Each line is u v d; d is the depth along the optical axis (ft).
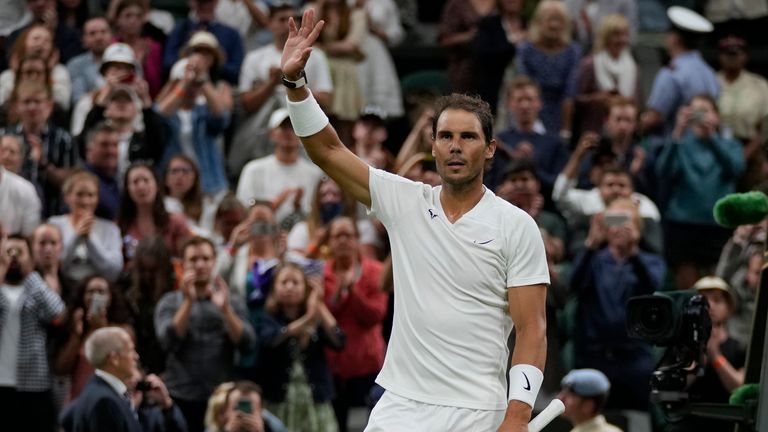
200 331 90.12
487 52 126.82
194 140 114.01
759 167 121.70
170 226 101.71
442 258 50.29
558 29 126.52
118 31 124.88
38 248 94.17
